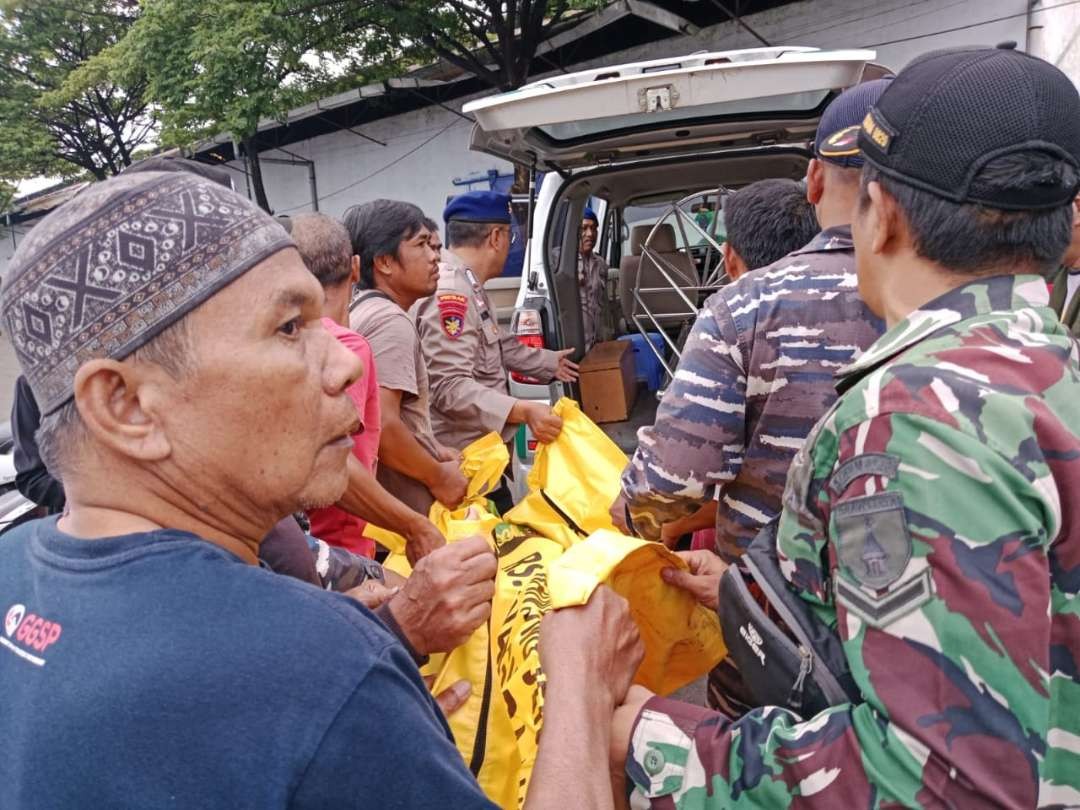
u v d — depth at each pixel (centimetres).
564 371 341
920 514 72
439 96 1370
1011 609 69
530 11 1056
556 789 83
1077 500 74
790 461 140
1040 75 80
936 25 869
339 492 85
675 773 89
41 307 70
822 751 77
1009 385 75
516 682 134
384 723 64
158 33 1057
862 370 87
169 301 69
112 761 62
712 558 142
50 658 67
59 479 77
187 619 66
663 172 358
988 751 68
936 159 81
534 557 176
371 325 218
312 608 68
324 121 1513
